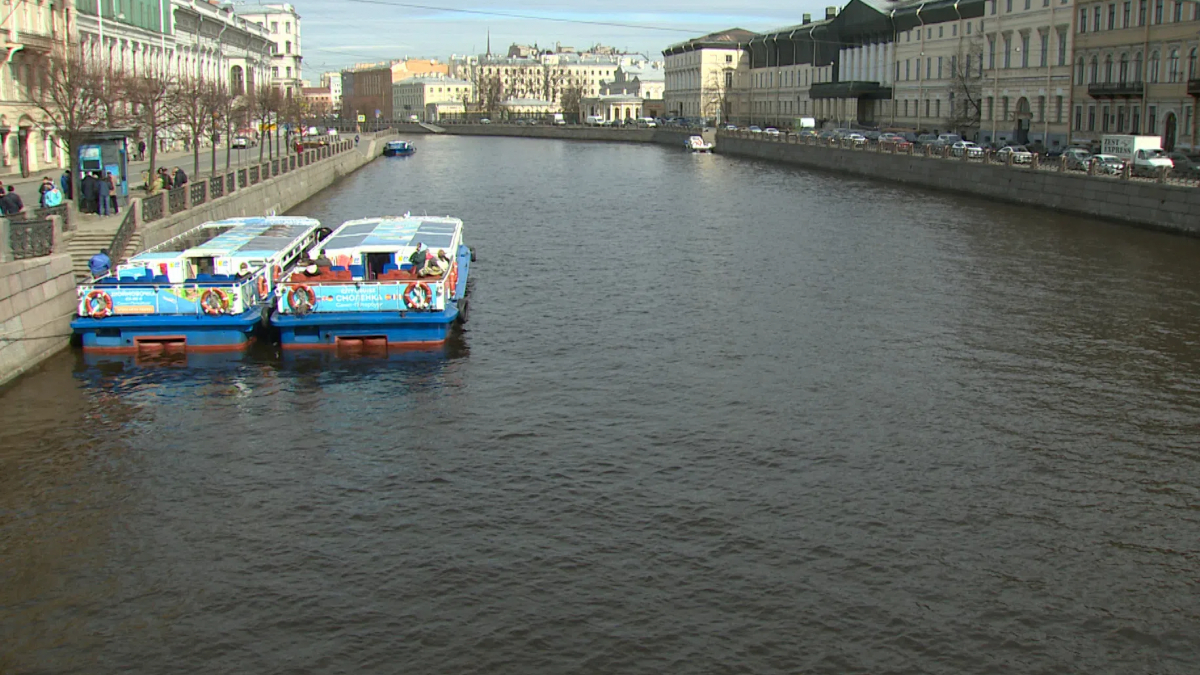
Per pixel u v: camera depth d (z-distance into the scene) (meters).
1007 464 19.31
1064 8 78.06
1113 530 16.75
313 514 17.19
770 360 25.94
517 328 29.17
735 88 162.75
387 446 20.14
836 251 42.38
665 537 16.36
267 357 25.84
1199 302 32.28
